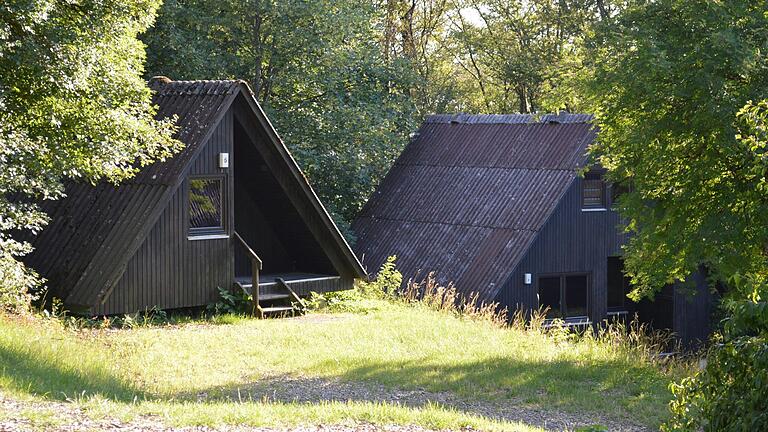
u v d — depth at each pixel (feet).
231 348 56.90
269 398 44.52
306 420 32.89
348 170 122.11
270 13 110.11
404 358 55.42
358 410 35.04
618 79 65.36
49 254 70.44
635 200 70.95
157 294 69.41
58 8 60.75
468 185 115.55
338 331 63.77
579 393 47.29
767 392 23.15
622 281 112.68
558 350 58.95
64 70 58.90
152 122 67.82
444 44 188.44
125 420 30.58
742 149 60.44
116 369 47.42
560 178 105.09
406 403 44.50
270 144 75.00
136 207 69.00
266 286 75.31
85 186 73.31
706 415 24.99
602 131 73.31
